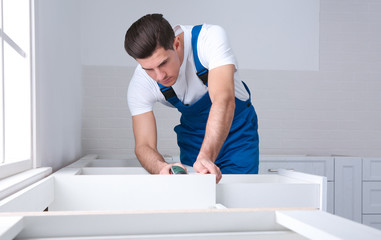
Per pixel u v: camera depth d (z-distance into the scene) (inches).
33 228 17.4
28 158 51.4
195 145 72.6
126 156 129.6
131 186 40.1
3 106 49.2
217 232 18.7
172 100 66.6
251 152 68.2
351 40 146.3
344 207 124.0
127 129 135.6
